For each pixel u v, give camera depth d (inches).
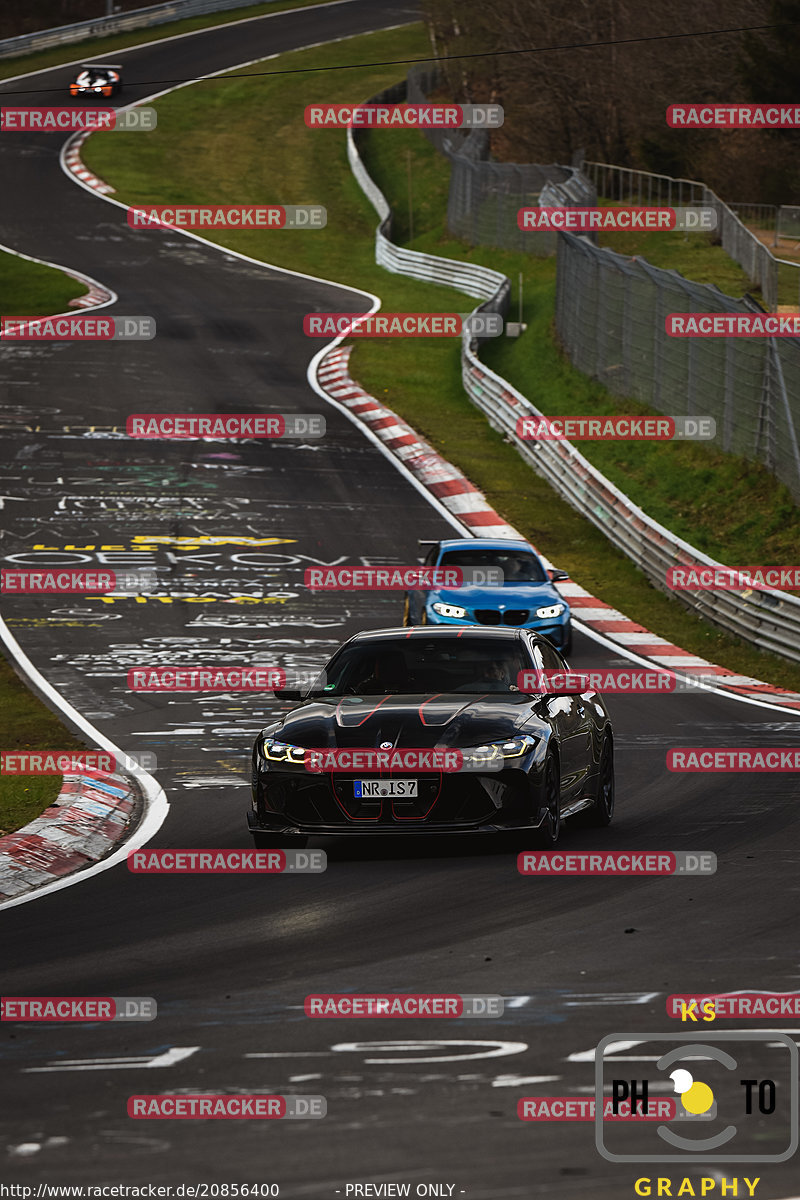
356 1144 695.7
